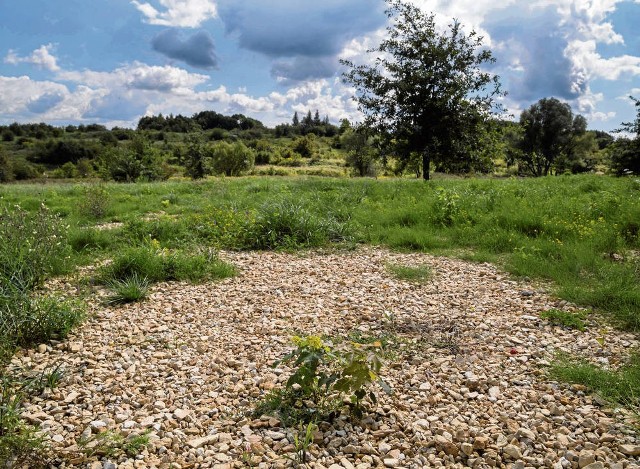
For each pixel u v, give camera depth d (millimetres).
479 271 7191
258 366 4043
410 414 3291
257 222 9664
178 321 5195
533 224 9344
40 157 104500
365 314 5309
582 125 55531
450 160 19453
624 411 3250
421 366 4035
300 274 7195
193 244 8961
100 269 6949
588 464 2695
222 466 2684
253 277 7020
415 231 9539
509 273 7035
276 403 3346
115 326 5004
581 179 16734
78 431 3033
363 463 2744
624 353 4242
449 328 4926
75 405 3361
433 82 18719
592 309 5375
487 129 19375
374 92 19344
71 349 4363
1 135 131000
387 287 6438
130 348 4441
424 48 18516
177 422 3188
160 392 3570
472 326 4992
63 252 7352
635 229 8680
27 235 6656
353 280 6812
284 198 12453
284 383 3715
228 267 7215
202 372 3961
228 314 5418
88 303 5719
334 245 9055
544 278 6723
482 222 9859
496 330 4879
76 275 6906
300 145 104625
